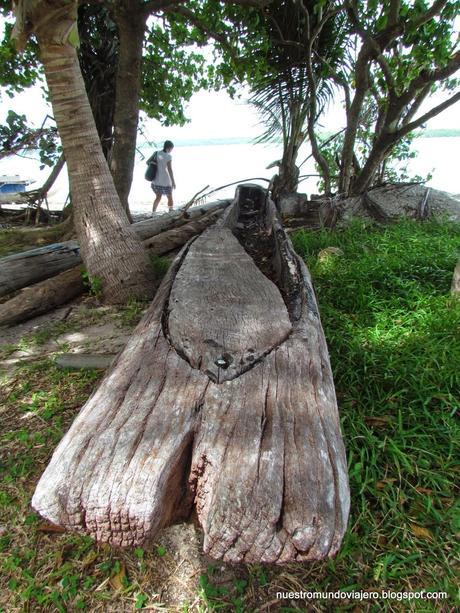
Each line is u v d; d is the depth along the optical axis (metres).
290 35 6.47
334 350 3.02
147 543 1.29
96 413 1.54
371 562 1.81
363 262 4.48
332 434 1.52
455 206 6.95
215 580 1.77
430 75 5.97
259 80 6.96
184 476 1.45
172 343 1.94
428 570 1.78
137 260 4.25
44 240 6.76
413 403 2.56
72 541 1.91
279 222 4.33
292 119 7.39
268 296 2.35
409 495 2.07
